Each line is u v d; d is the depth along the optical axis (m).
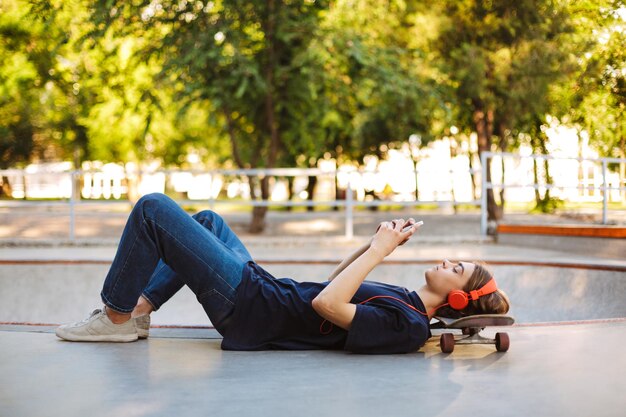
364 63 10.15
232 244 2.86
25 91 13.96
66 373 2.21
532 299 5.14
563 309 4.85
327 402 1.87
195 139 18.73
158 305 2.85
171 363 2.37
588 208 11.65
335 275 2.70
